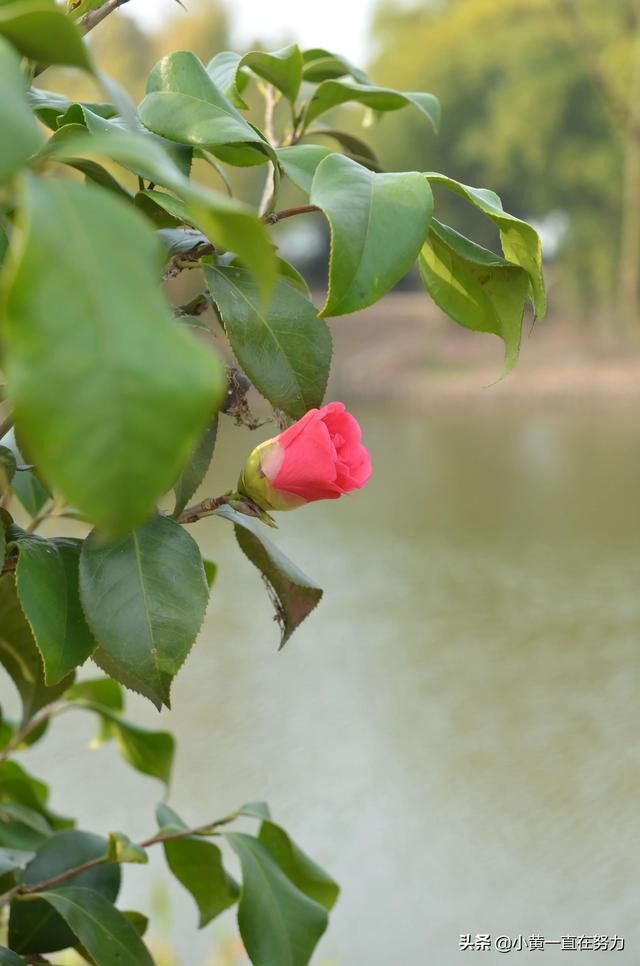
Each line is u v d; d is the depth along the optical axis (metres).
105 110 0.89
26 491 1.03
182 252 0.87
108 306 0.65
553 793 3.68
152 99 0.85
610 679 4.94
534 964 2.66
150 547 0.84
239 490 0.86
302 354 0.86
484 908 2.95
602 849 3.26
